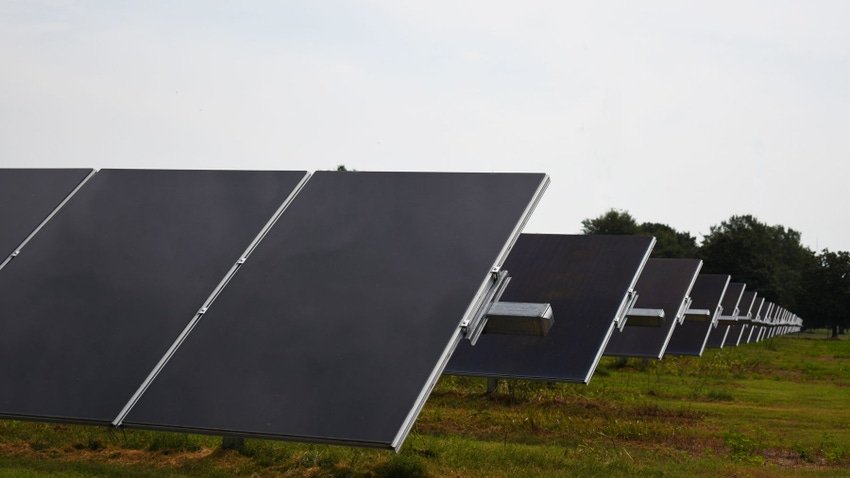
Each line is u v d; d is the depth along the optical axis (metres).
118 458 10.00
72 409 7.99
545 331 9.88
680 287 26.31
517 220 9.10
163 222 10.27
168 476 8.75
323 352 7.95
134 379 8.15
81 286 9.50
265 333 8.32
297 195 10.32
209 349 8.27
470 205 9.45
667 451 13.72
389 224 9.46
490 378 19.36
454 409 17.78
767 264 97.56
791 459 13.86
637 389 24.48
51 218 10.84
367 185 10.20
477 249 8.78
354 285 8.64
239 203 10.30
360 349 7.91
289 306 8.59
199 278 9.22
